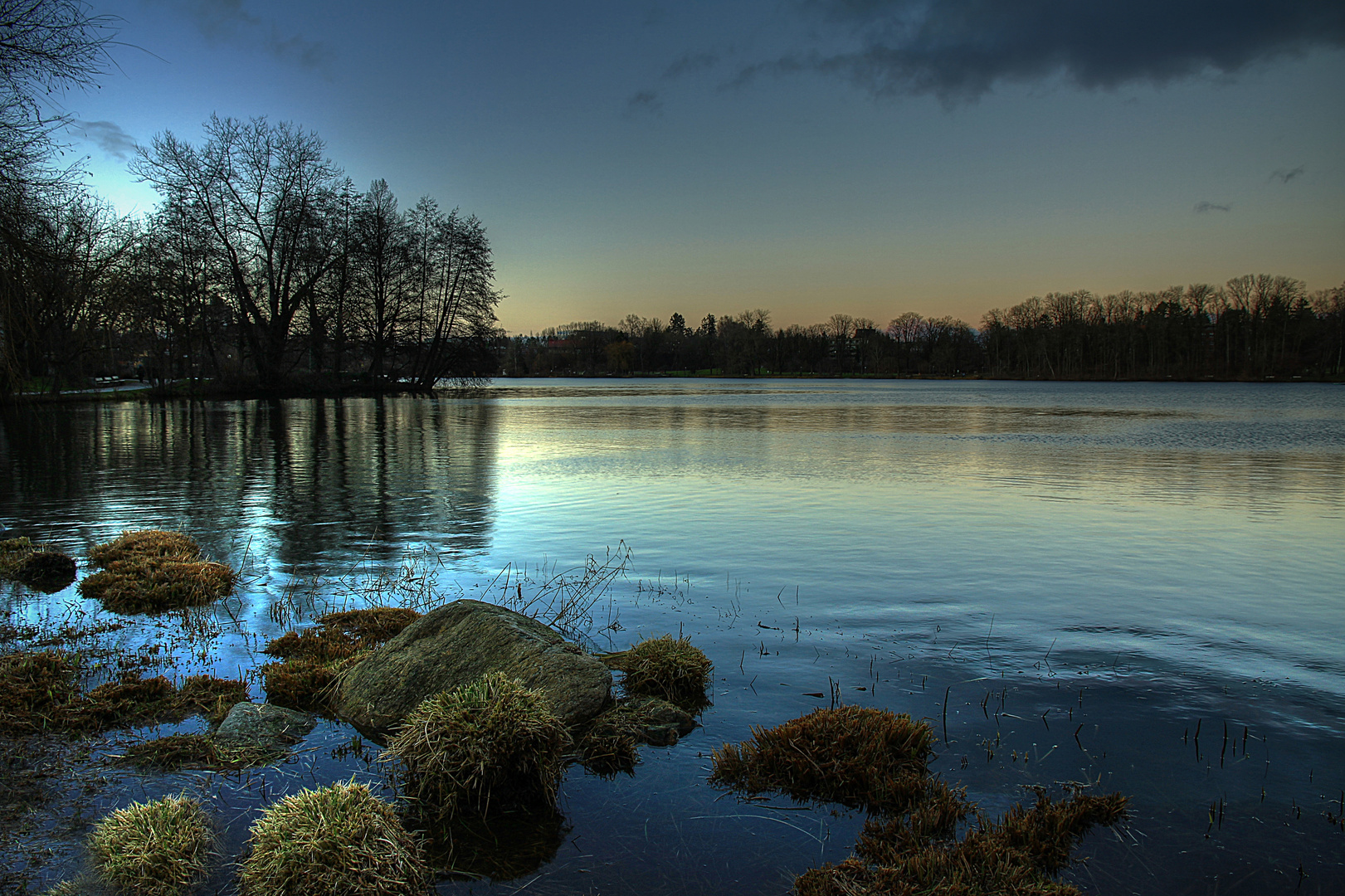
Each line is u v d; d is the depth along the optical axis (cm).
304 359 5666
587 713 526
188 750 483
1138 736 527
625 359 15138
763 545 1175
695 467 2156
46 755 480
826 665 666
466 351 6216
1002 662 678
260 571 990
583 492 1697
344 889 347
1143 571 1033
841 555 1113
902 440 3030
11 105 1097
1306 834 413
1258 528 1331
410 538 1206
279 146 4775
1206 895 363
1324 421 4125
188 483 1786
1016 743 515
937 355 14462
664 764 486
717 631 760
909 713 563
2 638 702
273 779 459
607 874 374
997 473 2056
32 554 962
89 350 3625
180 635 723
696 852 394
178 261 4394
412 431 3259
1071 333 12888
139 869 358
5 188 1160
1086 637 754
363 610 790
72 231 2277
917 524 1352
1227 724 549
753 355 15412
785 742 486
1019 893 358
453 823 418
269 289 4909
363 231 5450
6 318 1196
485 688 464
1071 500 1619
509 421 3881
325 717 549
